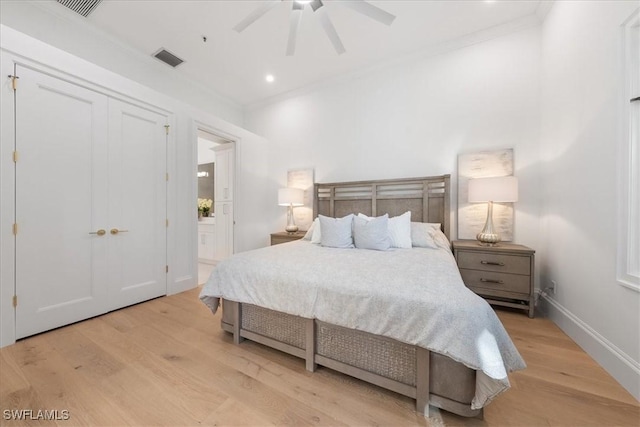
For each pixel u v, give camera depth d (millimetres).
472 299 1155
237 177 3863
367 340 1371
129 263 2535
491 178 2412
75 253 2143
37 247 1928
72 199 2121
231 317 1899
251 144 4082
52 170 2004
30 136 1883
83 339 1883
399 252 2207
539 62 2506
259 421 1156
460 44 2803
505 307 2498
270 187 4336
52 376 1450
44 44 1944
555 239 2184
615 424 1131
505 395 1309
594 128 1652
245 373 1507
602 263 1562
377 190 3279
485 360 1006
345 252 2205
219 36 2742
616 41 1453
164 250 2854
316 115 3816
